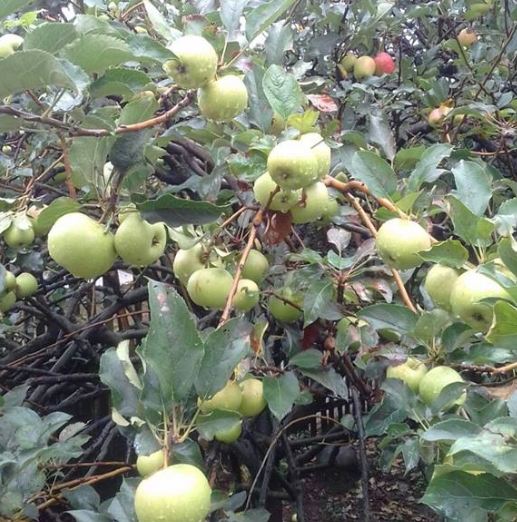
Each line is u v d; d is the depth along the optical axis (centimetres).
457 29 369
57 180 245
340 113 265
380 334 179
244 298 156
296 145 133
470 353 137
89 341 300
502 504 103
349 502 435
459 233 129
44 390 314
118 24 203
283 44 193
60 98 126
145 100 138
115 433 261
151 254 140
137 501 96
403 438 165
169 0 269
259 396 156
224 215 183
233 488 261
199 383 109
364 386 202
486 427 95
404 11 347
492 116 271
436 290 133
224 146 169
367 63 307
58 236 130
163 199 128
